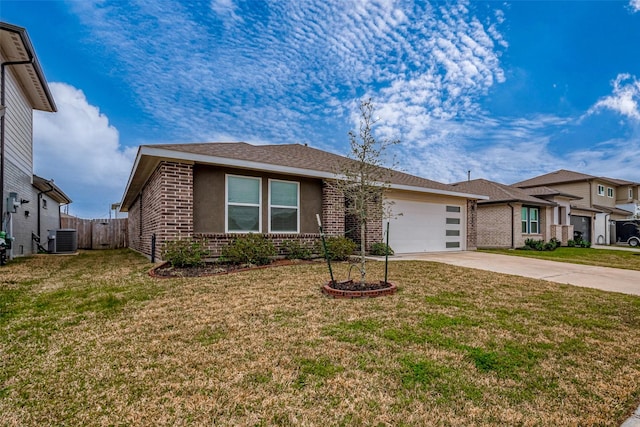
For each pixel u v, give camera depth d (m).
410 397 2.70
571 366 3.27
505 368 3.19
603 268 9.93
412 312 4.78
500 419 2.45
